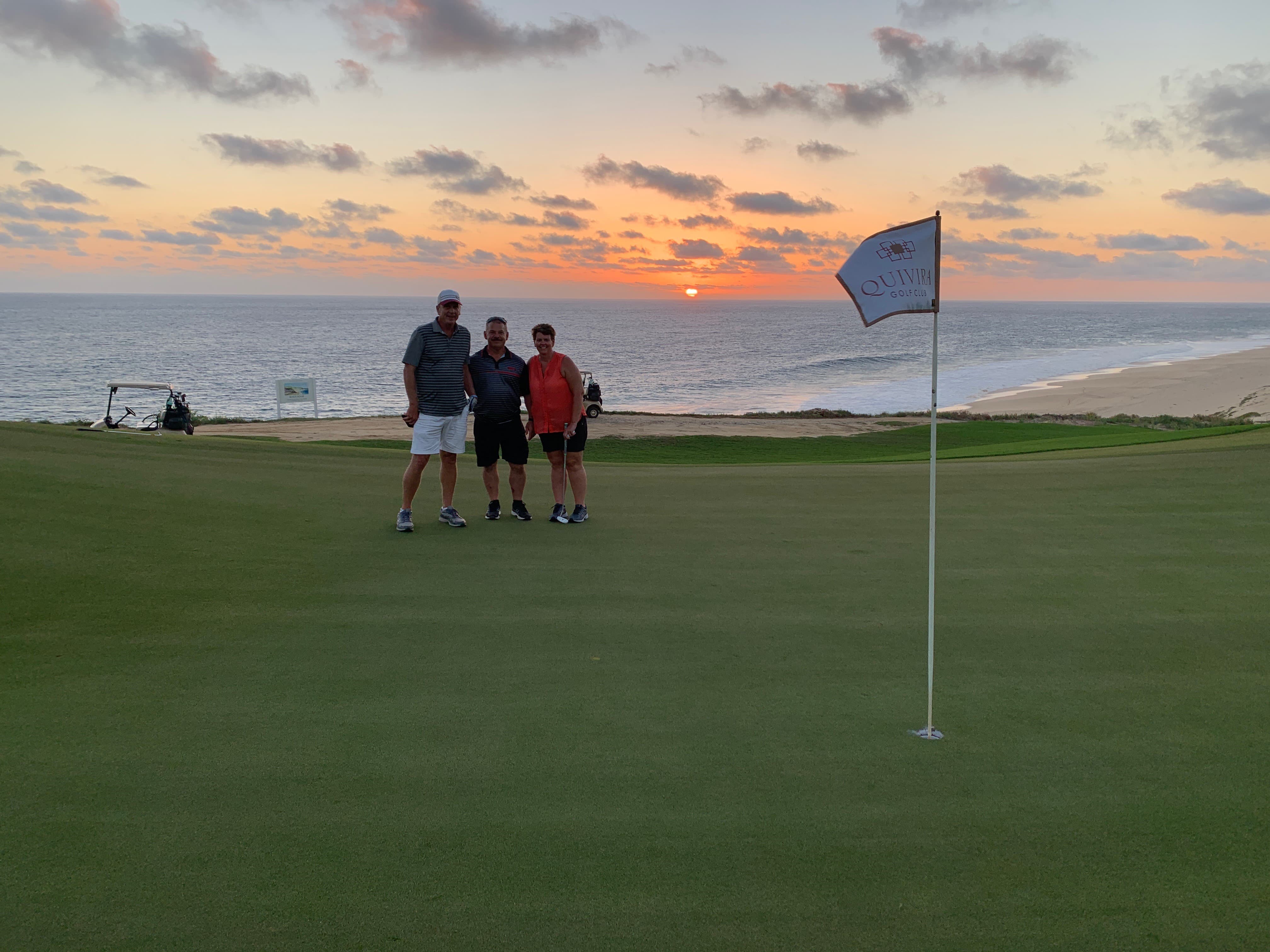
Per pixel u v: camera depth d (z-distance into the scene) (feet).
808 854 10.05
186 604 18.40
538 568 21.93
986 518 28.58
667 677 15.21
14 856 9.62
